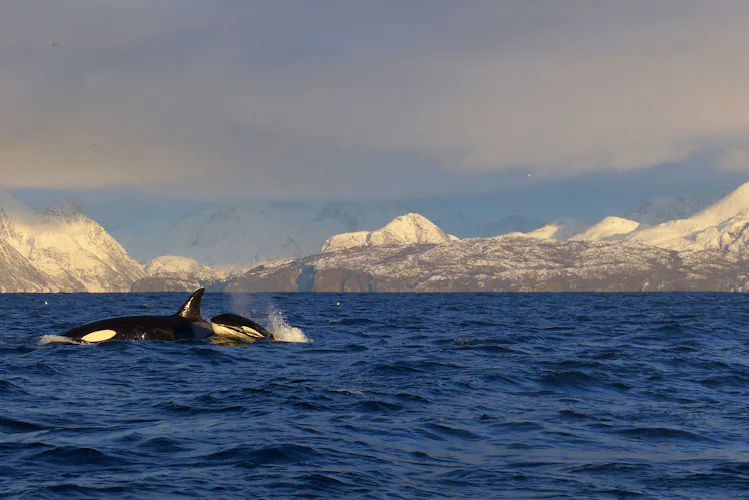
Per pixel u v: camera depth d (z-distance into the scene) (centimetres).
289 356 4953
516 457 2364
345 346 5756
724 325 10038
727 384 4066
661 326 9269
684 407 3322
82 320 10619
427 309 17025
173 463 2211
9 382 3638
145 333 5238
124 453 2319
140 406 3120
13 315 12569
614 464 2280
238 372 4153
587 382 4016
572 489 2027
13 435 2553
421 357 5047
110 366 4256
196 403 3172
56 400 3241
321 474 2106
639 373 4425
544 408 3231
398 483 2058
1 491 1920
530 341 6688
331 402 3219
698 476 2155
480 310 16488
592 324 9988
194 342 5253
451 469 2214
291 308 17638
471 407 3203
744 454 2430
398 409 3103
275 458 2267
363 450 2402
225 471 2133
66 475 2077
